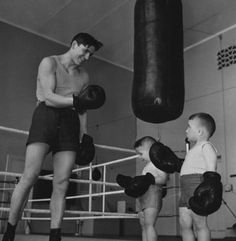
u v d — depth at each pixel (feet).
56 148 6.16
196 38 21.02
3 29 19.62
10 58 19.52
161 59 6.57
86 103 5.91
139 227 20.17
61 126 6.11
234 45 19.36
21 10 19.01
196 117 6.40
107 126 22.63
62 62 6.48
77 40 6.33
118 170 22.31
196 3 17.98
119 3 18.26
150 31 6.77
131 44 21.80
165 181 7.50
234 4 17.93
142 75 6.63
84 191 19.88
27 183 5.90
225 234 16.94
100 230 18.60
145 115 6.56
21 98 19.44
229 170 17.98
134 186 7.13
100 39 21.54
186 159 6.27
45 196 17.75
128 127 23.79
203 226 5.85
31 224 17.93
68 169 6.11
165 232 19.44
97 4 18.38
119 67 24.30
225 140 18.56
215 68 20.02
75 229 19.26
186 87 21.30
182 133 20.67
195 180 5.91
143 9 6.99
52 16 19.40
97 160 21.61
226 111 18.90
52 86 6.13
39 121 6.03
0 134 18.29
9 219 5.95
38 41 20.84
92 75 22.66
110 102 23.18
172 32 6.82
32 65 20.30
